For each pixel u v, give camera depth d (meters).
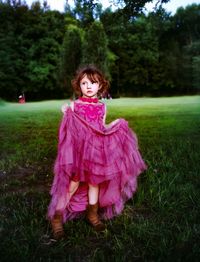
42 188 4.05
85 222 2.98
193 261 2.30
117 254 2.44
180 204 3.33
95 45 33.81
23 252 2.45
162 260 2.33
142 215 3.16
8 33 41.84
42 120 12.20
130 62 45.00
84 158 2.75
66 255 2.48
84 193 2.97
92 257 2.45
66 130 2.76
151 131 8.24
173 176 4.09
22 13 43.72
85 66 3.02
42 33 42.62
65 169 2.67
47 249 2.54
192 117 11.68
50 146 6.68
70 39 35.47
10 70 40.09
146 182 3.88
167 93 46.66
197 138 7.01
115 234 2.79
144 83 45.81
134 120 11.15
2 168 4.97
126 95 45.44
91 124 2.83
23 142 7.32
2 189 4.04
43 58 41.66
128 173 2.94
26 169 4.93
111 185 2.93
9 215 3.23
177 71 46.12
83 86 2.92
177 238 2.59
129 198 3.18
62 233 2.76
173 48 47.25
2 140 7.63
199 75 44.03
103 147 2.80
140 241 2.63
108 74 34.69
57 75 38.50
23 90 41.22
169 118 11.58
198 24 49.62
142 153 5.41
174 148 5.79
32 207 3.36
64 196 2.75
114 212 3.07
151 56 45.12
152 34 45.03
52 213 2.76
